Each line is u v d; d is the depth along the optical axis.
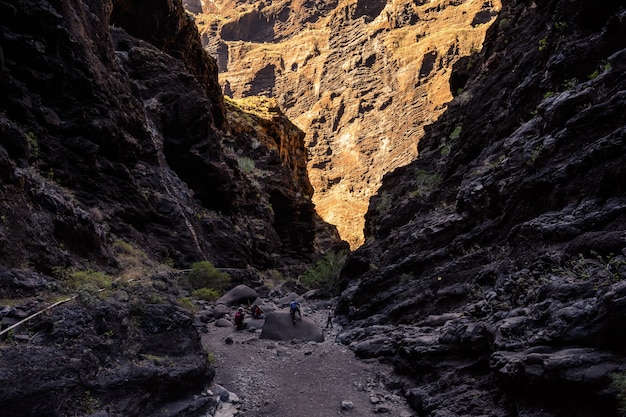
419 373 9.50
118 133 18.81
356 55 113.81
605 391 5.77
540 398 6.57
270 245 34.34
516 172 12.44
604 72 11.18
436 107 93.50
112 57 20.61
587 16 13.52
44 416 6.25
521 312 8.23
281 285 25.86
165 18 30.81
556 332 6.84
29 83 15.33
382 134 101.00
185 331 9.64
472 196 14.05
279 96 125.06
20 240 9.57
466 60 27.61
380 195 26.33
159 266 17.89
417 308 12.45
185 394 8.57
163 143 25.14
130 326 8.71
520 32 20.69
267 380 10.20
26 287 8.37
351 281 19.94
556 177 10.57
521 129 14.23
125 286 10.09
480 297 10.71
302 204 44.66
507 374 6.89
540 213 10.90
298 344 12.79
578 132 10.73
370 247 20.03
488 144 17.45
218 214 27.94
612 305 6.23
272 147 45.69
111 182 18.09
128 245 16.64
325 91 116.75
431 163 23.48
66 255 10.76
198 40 35.38
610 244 7.97
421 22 109.19
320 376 10.42
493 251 11.85
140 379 7.68
